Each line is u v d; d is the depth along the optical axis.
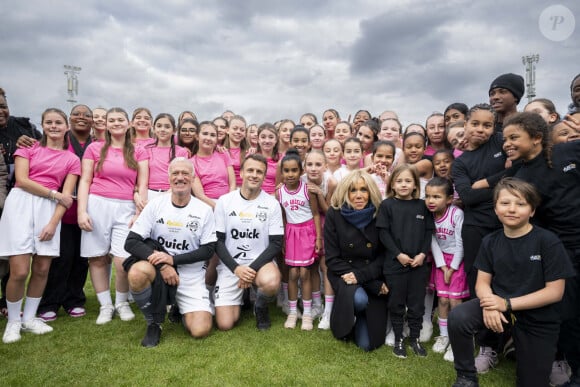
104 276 4.45
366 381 3.01
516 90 4.15
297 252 4.36
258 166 4.19
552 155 2.96
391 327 3.96
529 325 2.79
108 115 4.45
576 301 2.93
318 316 4.61
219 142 6.98
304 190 4.50
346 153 4.94
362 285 3.85
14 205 3.86
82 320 4.40
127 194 4.50
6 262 4.33
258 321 4.15
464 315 2.86
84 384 2.91
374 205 3.95
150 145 5.04
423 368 3.26
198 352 3.49
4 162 4.34
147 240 3.94
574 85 4.17
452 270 3.75
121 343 3.70
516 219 2.82
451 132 4.50
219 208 4.29
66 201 4.10
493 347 3.38
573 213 2.90
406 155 4.71
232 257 4.18
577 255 2.90
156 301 3.66
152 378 3.00
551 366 2.74
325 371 3.16
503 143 3.40
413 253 3.64
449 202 3.88
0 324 4.26
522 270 2.84
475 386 2.86
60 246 4.48
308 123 7.50
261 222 4.25
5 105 4.46
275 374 3.10
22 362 3.27
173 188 3.95
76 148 4.97
